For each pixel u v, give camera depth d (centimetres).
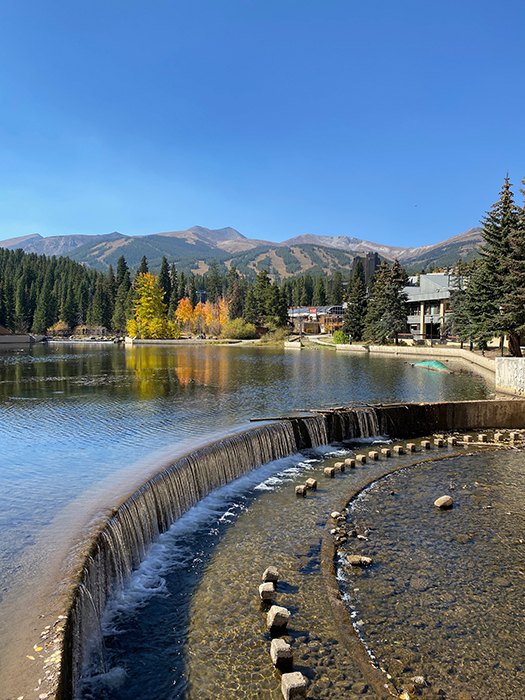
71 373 3812
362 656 676
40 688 452
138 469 1161
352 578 890
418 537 1065
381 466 1620
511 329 3878
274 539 1050
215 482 1363
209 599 816
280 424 1744
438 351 5869
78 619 616
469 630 738
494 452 1800
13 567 687
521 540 1048
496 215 4338
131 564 909
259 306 12275
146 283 11031
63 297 14462
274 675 636
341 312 13788
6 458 1312
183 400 2444
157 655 674
